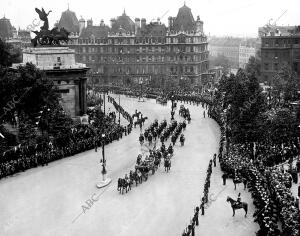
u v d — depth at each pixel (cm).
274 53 14888
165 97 12538
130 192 5078
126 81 17088
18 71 7488
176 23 16375
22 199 4906
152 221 4269
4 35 19312
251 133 6531
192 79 16138
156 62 16575
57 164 6288
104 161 5512
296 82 11025
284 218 3759
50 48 8738
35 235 4022
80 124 8119
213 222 4200
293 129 6506
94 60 17475
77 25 18162
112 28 17250
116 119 9950
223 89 10338
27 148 6519
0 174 5662
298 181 5178
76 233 4047
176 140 7631
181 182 5381
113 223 4247
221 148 6344
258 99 6912
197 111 10931
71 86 8675
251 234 3925
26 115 7262
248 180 5106
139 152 6900
